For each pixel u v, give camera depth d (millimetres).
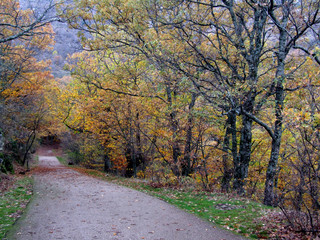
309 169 5301
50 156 50562
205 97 9344
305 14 8414
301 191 5449
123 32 12273
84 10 11727
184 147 14094
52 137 64750
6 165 18891
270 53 11938
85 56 20391
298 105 8016
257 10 10422
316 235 5285
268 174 8953
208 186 12109
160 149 15641
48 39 18219
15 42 17859
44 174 20594
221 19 12750
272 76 9859
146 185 14148
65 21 10133
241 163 10930
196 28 10633
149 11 10719
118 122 18344
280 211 7340
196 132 13172
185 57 10867
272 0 8203
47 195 11094
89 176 19406
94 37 13367
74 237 5949
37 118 27875
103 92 18453
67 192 11852
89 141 27828
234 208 8359
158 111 16031
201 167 12898
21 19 15258
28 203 9453
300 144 5730
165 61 10180
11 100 21094
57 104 23984
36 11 9367
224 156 12891
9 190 11695
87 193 11625
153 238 5957
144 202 9867
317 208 5508
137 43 12031
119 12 12031
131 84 15289
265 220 6785
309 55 7500
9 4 14391
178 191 11930
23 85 21281
